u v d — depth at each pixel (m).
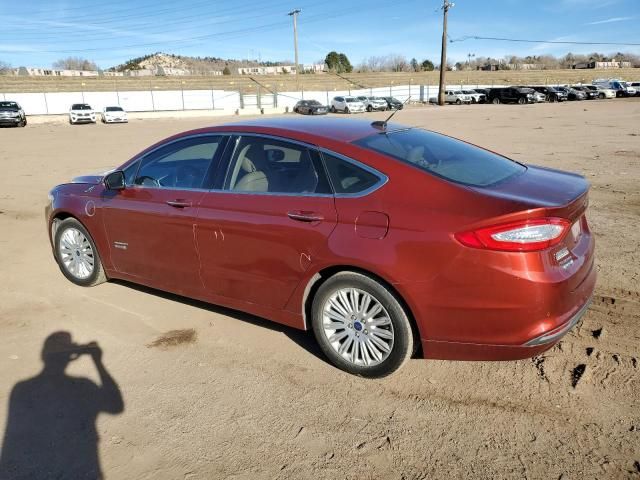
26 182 11.63
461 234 2.94
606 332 3.86
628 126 20.05
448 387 3.34
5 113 35.03
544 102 50.19
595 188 8.74
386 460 2.74
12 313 4.57
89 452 2.86
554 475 2.59
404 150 3.54
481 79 88.69
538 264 2.88
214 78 82.50
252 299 3.85
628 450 2.72
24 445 2.91
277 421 3.08
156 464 2.76
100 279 5.04
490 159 3.85
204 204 3.95
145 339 4.07
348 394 3.31
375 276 3.23
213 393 3.36
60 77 72.75
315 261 3.41
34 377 3.56
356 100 49.84
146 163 4.49
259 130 3.87
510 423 2.97
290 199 3.55
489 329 2.97
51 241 5.39
